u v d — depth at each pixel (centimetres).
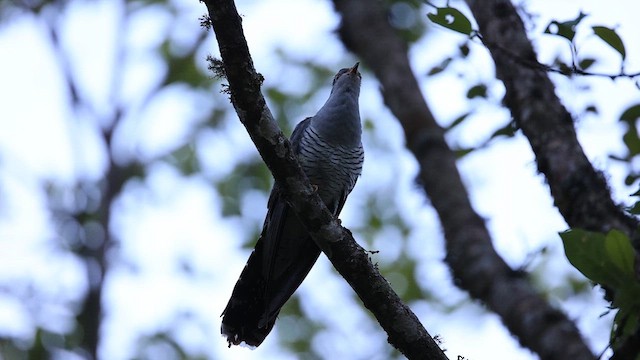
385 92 1191
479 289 990
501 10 935
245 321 944
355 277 769
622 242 562
